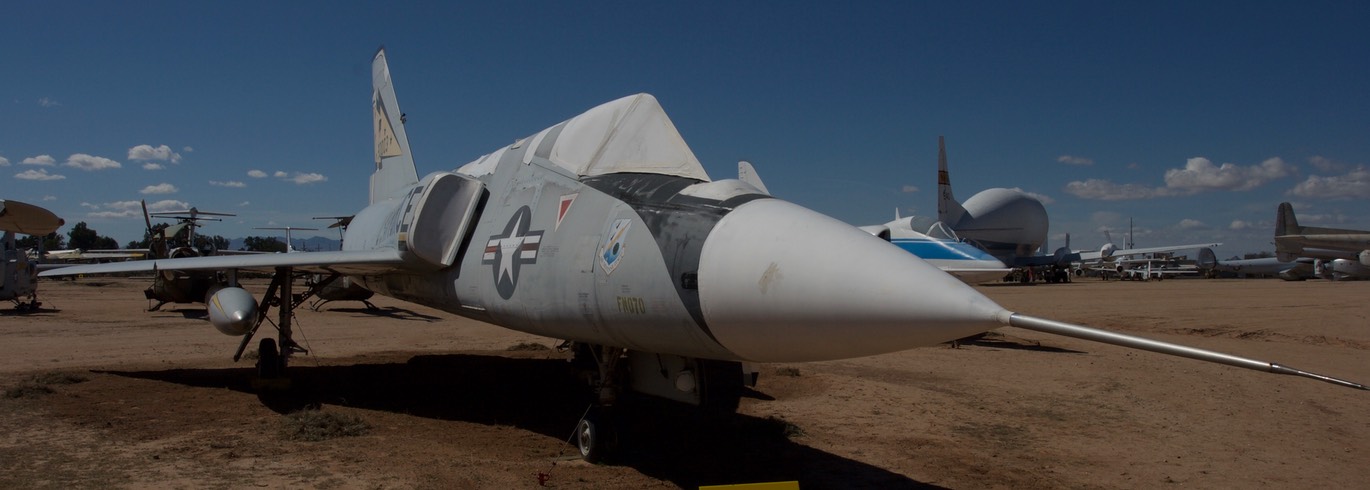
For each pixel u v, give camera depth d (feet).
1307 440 25.07
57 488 17.25
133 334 52.24
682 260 15.79
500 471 19.12
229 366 36.94
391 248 28.96
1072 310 82.48
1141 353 47.39
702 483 18.44
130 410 26.17
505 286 21.95
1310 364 43.04
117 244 351.05
